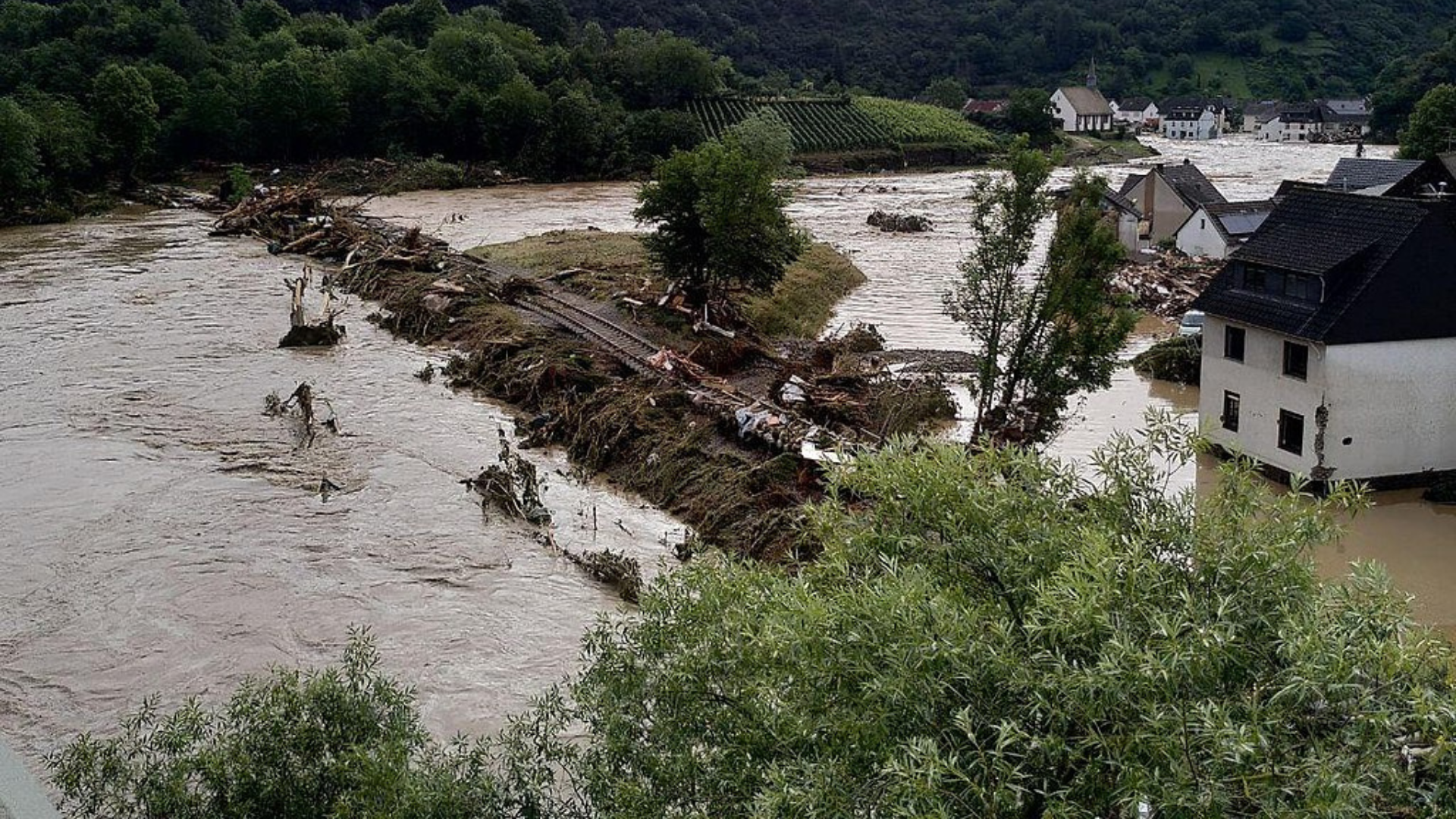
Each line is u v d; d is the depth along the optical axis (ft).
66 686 73.05
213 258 217.56
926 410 119.34
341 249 215.72
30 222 262.06
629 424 112.47
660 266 174.91
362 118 376.89
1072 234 102.12
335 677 47.37
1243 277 105.60
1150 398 128.98
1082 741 29.89
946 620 32.81
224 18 440.04
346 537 94.84
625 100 442.50
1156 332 161.89
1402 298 95.86
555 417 120.78
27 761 64.28
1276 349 99.86
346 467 110.42
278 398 128.57
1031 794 30.86
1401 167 201.77
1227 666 30.89
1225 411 107.04
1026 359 104.17
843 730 32.86
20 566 89.20
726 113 446.60
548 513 97.81
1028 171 103.86
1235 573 33.42
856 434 108.27
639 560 90.53
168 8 401.70
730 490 97.66
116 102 306.76
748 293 165.27
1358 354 95.45
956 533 38.34
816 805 31.60
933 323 166.81
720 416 109.60
